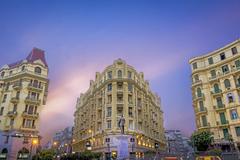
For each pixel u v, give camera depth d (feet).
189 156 81.76
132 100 199.62
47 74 210.79
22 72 194.29
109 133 178.19
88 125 231.91
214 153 77.56
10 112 177.99
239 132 143.23
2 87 199.11
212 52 179.11
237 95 151.64
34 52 220.02
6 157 162.30
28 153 171.53
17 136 166.20
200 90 176.24
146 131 214.69
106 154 169.68
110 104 193.77
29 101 185.78
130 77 214.07
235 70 157.28
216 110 160.35
